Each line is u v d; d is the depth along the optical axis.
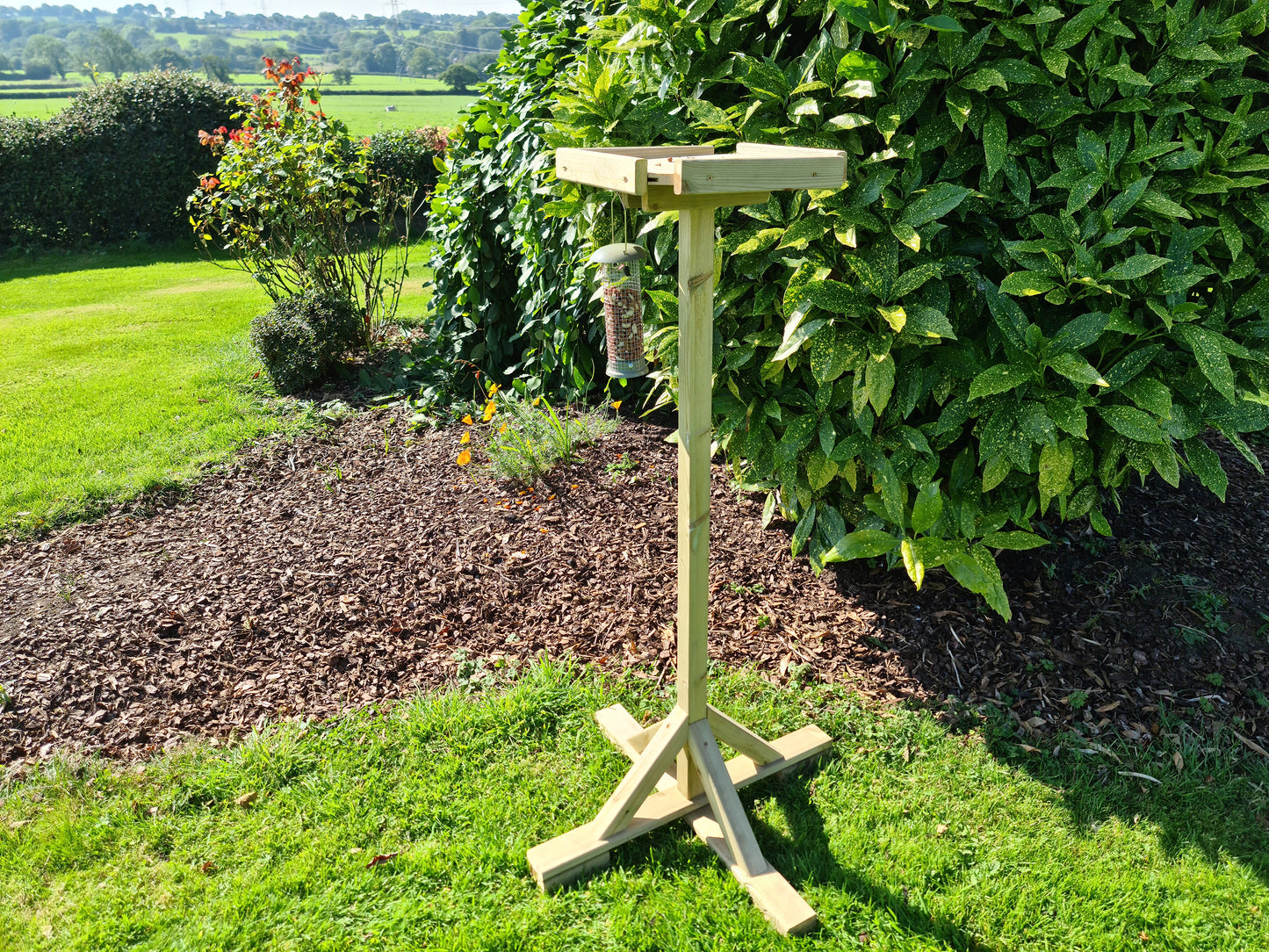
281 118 6.43
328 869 2.39
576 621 3.43
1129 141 2.68
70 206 12.19
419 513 4.26
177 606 3.62
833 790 2.63
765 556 3.74
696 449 2.16
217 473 4.84
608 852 2.42
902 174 2.63
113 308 8.77
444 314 6.04
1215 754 2.75
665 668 3.17
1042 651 3.17
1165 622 3.31
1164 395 2.47
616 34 3.29
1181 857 2.40
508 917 2.24
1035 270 2.54
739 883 2.31
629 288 2.51
